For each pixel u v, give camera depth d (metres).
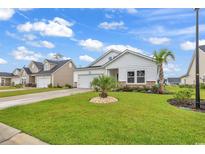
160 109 9.67
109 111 9.30
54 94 19.38
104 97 12.64
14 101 14.49
